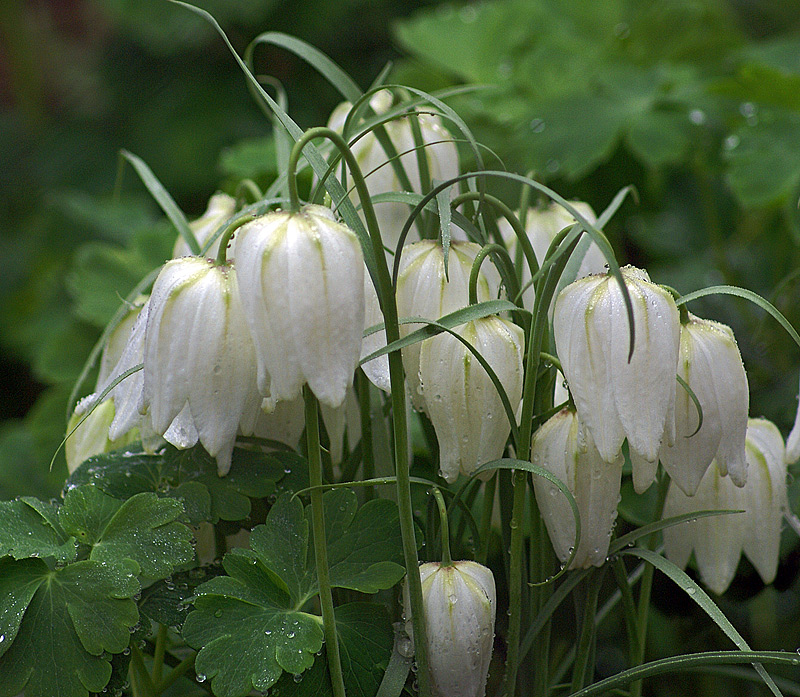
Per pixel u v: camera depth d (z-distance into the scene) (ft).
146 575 2.23
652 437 2.17
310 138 2.13
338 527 2.27
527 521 2.53
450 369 2.23
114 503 2.28
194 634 2.21
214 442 2.19
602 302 2.17
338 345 2.12
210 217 2.44
